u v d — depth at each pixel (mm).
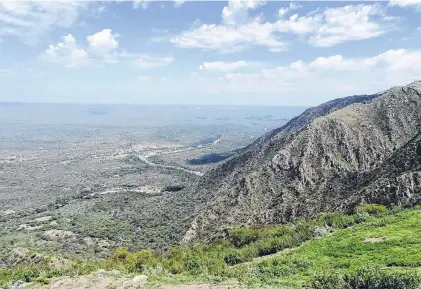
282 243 52625
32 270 41031
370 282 24953
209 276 33781
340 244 44281
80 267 45500
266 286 29078
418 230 44219
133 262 52969
